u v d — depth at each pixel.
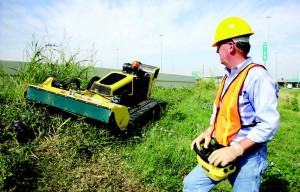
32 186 3.39
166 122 6.84
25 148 3.98
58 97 5.02
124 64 7.70
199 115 8.43
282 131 8.27
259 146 2.11
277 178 4.57
